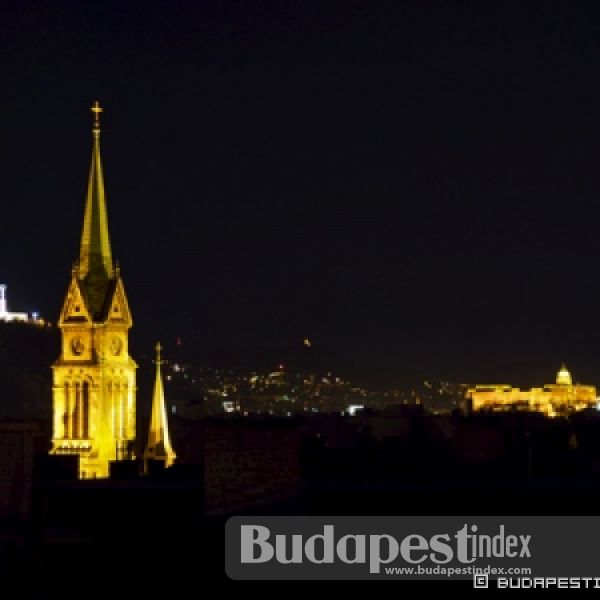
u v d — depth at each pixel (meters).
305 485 72.56
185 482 81.44
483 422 127.12
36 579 71.81
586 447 131.62
